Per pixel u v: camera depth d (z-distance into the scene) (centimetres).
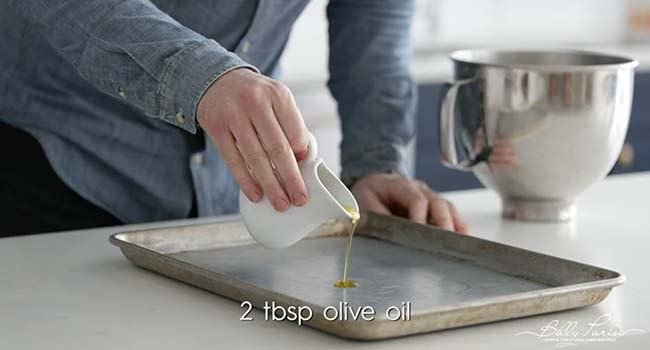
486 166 159
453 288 121
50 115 168
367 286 121
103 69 130
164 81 123
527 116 153
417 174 325
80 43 132
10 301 118
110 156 171
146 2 133
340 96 184
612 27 396
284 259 134
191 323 111
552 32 388
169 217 178
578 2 391
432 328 107
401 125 178
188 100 121
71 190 171
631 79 156
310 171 120
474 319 109
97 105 168
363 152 176
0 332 108
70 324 110
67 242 145
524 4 383
